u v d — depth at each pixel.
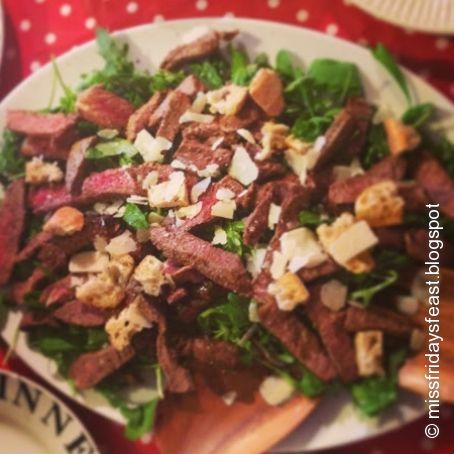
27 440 0.50
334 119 0.41
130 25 0.49
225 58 0.45
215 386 0.44
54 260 0.48
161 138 0.45
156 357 0.46
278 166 0.42
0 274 0.50
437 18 0.39
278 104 0.43
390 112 0.41
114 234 0.46
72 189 0.47
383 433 0.42
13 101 0.51
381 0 0.40
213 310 0.44
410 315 0.40
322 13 0.44
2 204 0.50
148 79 0.47
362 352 0.40
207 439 0.45
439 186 0.39
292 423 0.42
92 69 0.49
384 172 0.40
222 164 0.43
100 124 0.47
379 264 0.40
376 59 0.41
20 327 0.49
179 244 0.44
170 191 0.44
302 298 0.40
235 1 0.46
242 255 0.43
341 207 0.41
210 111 0.44
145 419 0.46
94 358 0.47
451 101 0.41
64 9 0.51
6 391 0.50
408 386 0.40
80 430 0.48
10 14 0.53
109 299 0.46
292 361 0.42
